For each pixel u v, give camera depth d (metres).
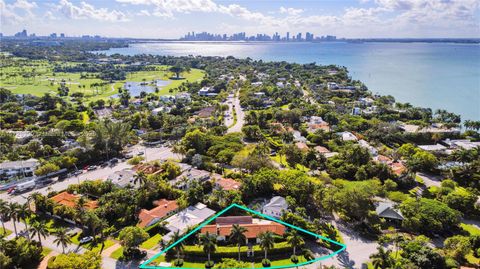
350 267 98.12
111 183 142.00
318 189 130.50
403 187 152.00
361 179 151.38
